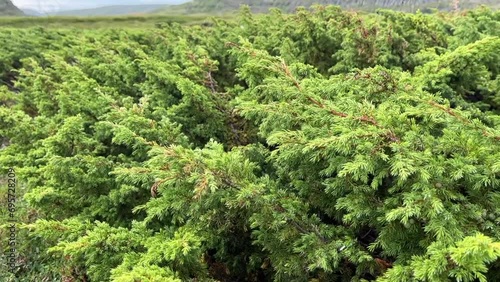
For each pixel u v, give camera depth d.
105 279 3.42
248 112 4.10
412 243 2.93
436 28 7.32
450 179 2.82
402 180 2.83
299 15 7.11
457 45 6.20
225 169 3.37
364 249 3.23
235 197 3.24
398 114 3.47
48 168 4.44
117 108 5.20
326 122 3.60
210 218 3.57
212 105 5.59
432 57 5.75
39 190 4.45
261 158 4.58
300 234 3.28
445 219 2.59
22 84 8.72
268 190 3.64
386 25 6.75
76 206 4.67
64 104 6.07
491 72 5.27
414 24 7.18
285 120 3.80
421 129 3.44
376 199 3.14
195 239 3.23
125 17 60.06
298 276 3.48
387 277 2.66
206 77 6.35
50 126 5.78
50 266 5.23
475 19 7.20
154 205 3.64
